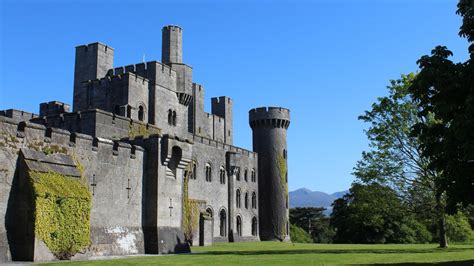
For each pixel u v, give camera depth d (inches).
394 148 1653.5
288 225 3223.4
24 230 1024.9
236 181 2903.5
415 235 3041.3
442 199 1630.2
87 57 2348.7
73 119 1610.5
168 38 2487.7
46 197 1047.6
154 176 1425.9
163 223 1421.0
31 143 1088.8
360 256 1255.5
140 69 2282.2
